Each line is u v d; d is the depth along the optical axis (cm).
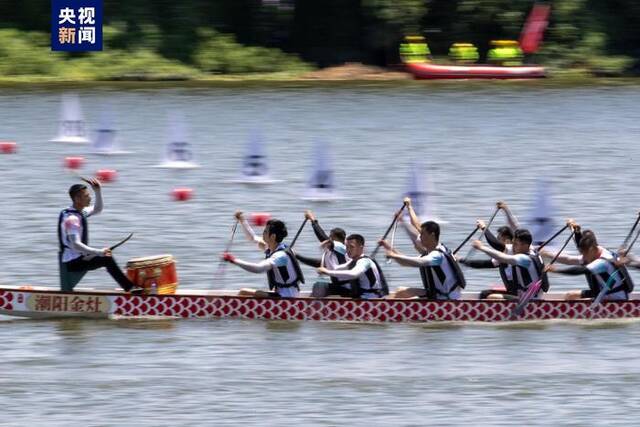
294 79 18325
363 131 12975
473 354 5347
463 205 9056
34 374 5000
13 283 6544
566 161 11106
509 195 9469
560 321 5888
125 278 5897
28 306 5834
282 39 19900
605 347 5466
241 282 6656
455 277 5850
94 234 7838
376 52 19700
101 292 5828
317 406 4656
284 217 8506
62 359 5203
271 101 15488
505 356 5316
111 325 5744
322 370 5097
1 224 8069
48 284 6531
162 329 5681
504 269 5919
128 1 18412
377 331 5694
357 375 5038
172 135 10638
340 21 19675
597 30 19600
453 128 13288
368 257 5912
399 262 5831
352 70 18888
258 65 18712
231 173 10312
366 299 5812
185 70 18112
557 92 16725
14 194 9188
